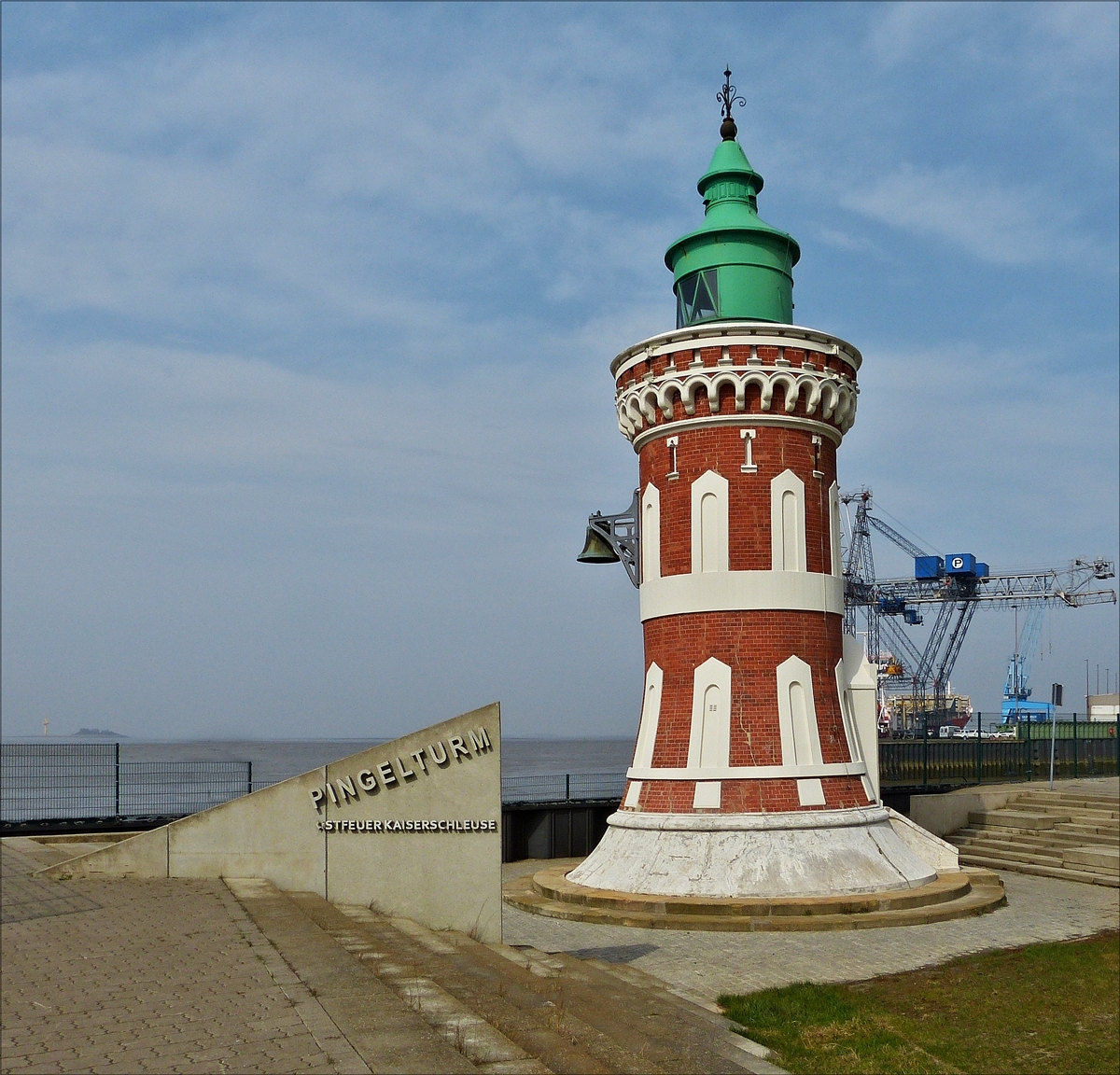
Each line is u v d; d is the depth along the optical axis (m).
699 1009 18.61
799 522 31.59
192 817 23.47
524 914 28.86
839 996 20.23
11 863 26.80
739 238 33.81
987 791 44.47
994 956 23.36
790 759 30.20
